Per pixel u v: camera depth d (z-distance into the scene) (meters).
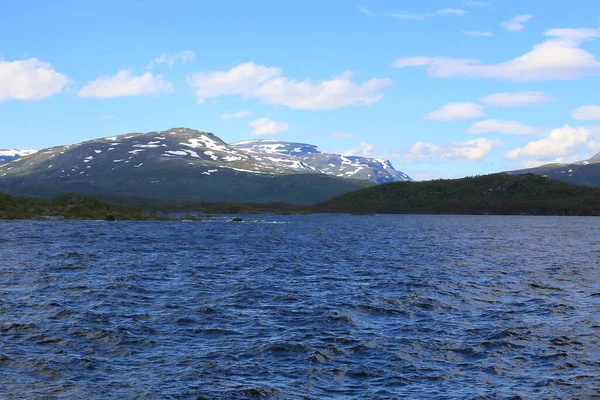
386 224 165.00
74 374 21.41
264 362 23.31
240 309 33.31
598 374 22.20
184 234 101.81
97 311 31.81
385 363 23.42
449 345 26.06
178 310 32.75
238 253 68.12
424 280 45.91
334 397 19.70
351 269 53.56
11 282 40.75
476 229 137.25
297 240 94.12
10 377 20.80
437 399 19.62
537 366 23.17
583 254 71.81
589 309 34.16
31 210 140.12
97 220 142.25
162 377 21.34
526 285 43.66
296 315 31.92
